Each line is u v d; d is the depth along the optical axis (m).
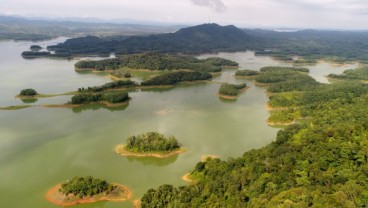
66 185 140.88
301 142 152.75
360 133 147.38
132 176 156.88
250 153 153.12
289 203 99.56
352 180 110.88
